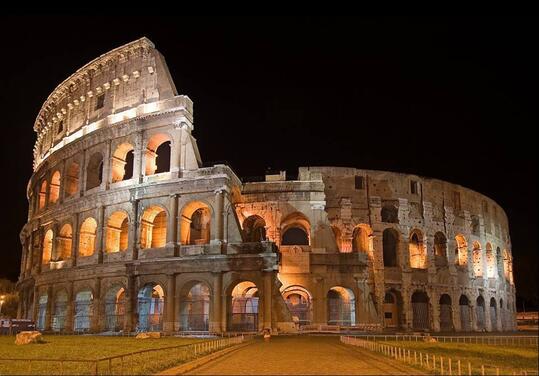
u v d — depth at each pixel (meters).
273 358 32.59
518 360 32.09
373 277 78.44
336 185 81.44
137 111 73.44
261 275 61.94
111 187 72.56
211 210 65.44
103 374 25.14
